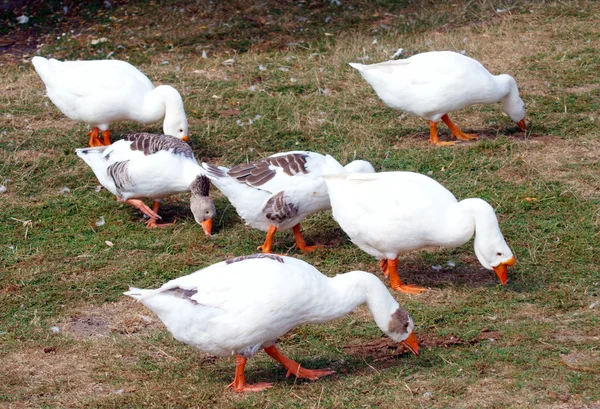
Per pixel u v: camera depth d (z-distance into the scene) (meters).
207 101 13.44
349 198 8.10
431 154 11.27
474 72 11.05
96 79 11.05
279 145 11.82
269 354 6.66
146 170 9.49
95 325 7.71
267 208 8.78
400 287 8.18
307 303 6.34
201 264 8.88
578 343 6.93
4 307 7.99
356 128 12.30
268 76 14.52
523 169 10.73
